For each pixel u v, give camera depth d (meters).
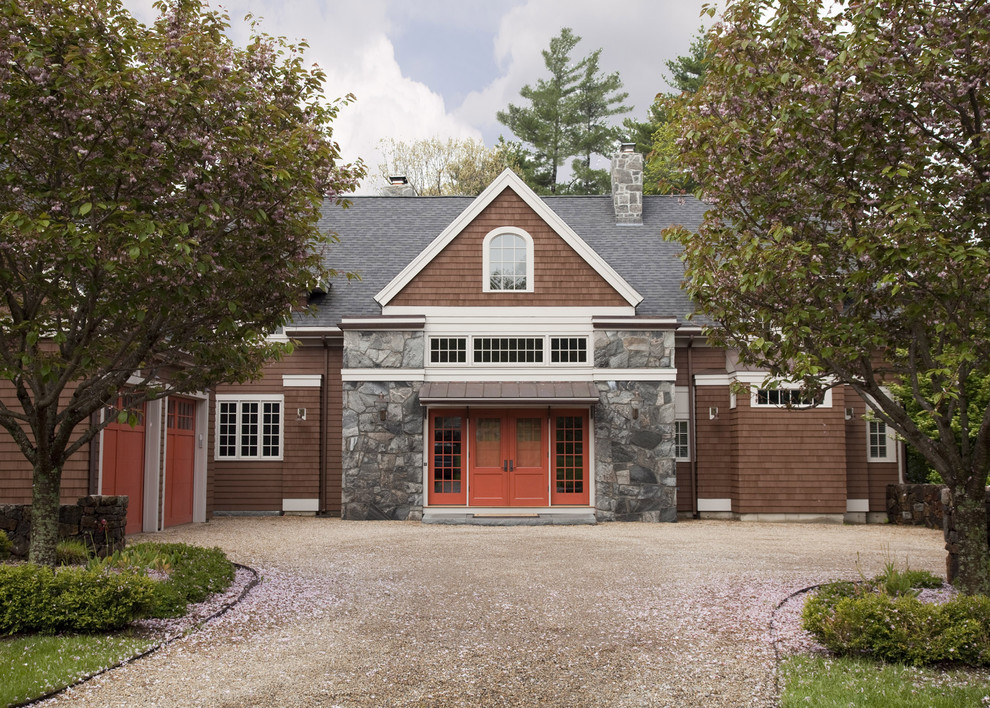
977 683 5.80
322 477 19.36
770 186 8.16
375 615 8.20
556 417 18.27
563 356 18.38
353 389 18.20
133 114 7.33
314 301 19.61
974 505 7.98
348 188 9.22
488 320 18.42
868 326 8.11
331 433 19.47
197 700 5.55
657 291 19.75
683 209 22.59
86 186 7.37
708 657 6.65
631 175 22.16
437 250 18.55
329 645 7.05
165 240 7.32
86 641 6.81
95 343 8.45
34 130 7.35
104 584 7.21
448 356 18.39
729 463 19.03
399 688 5.88
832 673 6.10
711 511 19.00
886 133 7.55
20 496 12.80
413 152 41.00
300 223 8.66
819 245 7.56
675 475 17.92
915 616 6.38
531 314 18.41
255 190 8.15
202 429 17.75
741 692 5.75
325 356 19.59
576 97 41.31
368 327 18.22
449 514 17.92
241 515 19.34
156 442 15.40
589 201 23.03
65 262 7.18
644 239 21.38
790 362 8.36
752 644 7.05
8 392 12.95
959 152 7.34
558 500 18.08
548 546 13.42
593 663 6.51
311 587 9.60
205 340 9.08
